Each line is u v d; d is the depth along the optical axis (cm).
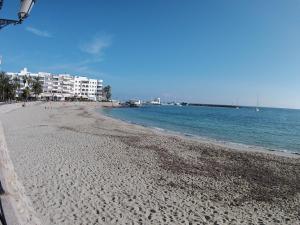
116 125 4556
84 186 1230
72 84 19725
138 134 3384
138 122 6288
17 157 1662
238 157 2228
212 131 4947
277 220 1024
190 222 948
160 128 4975
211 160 2044
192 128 5372
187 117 9319
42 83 16500
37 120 4481
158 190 1262
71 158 1744
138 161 1816
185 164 1842
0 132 538
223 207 1118
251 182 1528
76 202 1044
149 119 7662
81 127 3816
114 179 1371
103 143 2447
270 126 6819
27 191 1111
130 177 1430
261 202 1217
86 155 1875
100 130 3584
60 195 1100
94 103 16900
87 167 1554
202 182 1453
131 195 1168
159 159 1927
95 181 1312
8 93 10894
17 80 13238
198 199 1189
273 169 1883
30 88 13850
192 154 2222
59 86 18838
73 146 2184
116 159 1825
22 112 6034
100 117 6538
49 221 876
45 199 1048
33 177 1295
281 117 12406
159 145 2556
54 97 17850
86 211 973
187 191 1286
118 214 970
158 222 930
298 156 2572
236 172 1734
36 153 1811
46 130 3153
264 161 2136
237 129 5572
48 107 9638
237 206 1144
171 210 1041
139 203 1085
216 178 1557
